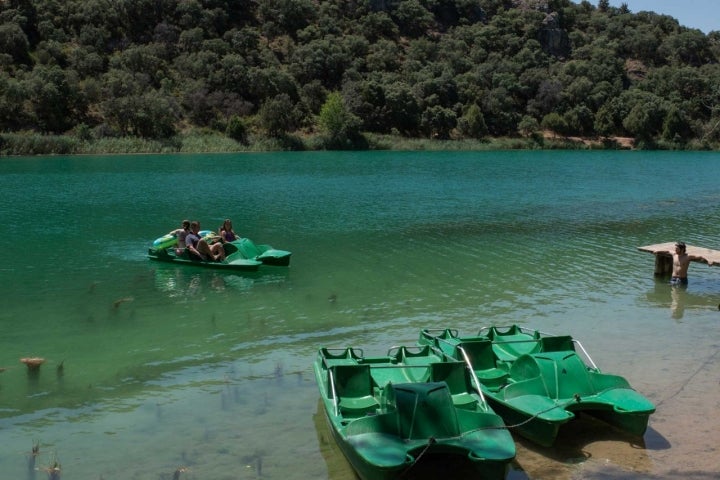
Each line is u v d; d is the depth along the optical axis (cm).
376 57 12500
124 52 10706
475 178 5362
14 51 10119
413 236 2614
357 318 1512
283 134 9806
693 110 11788
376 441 810
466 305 1619
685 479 820
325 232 2708
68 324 1469
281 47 12606
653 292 1761
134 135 8931
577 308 1598
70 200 3703
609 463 866
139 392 1097
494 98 11581
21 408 1034
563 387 952
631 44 14950
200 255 2052
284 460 872
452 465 870
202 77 10744
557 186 4766
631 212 3391
